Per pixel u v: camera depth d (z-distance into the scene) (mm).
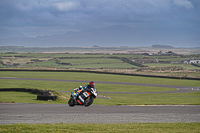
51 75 149875
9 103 41156
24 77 133250
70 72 177000
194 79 141250
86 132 18125
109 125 21406
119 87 100875
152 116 28578
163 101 59406
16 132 17344
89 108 35250
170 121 25844
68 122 23891
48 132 17766
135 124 22422
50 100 53688
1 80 114875
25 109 32438
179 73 187000
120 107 37250
